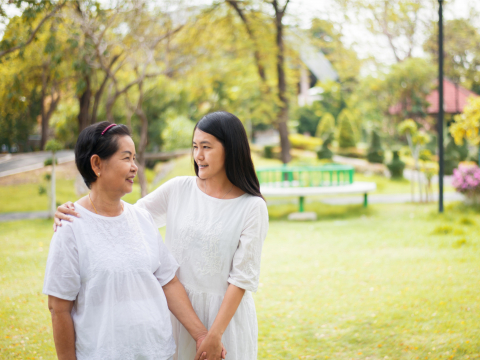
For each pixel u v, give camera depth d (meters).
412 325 3.33
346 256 5.74
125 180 1.50
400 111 20.36
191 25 10.40
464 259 5.25
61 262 1.40
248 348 1.72
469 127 8.98
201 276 1.70
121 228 1.52
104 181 1.49
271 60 11.56
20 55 7.59
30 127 18.77
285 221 9.01
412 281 4.48
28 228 7.82
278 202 11.12
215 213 1.71
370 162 16.00
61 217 1.45
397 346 2.98
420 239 6.50
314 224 8.47
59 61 8.08
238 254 1.66
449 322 3.33
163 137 18.09
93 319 1.42
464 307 3.63
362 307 3.78
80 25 8.15
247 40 11.49
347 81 22.48
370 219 8.78
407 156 18.55
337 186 10.15
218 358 1.57
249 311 1.75
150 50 9.35
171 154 16.88
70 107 15.76
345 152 17.61
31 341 3.09
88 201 1.53
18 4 6.98
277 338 3.18
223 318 1.58
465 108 8.98
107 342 1.41
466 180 9.19
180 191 1.84
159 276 1.65
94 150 1.48
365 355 2.88
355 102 21.83
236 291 1.61
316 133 23.66
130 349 1.44
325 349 2.98
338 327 3.36
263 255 5.95
